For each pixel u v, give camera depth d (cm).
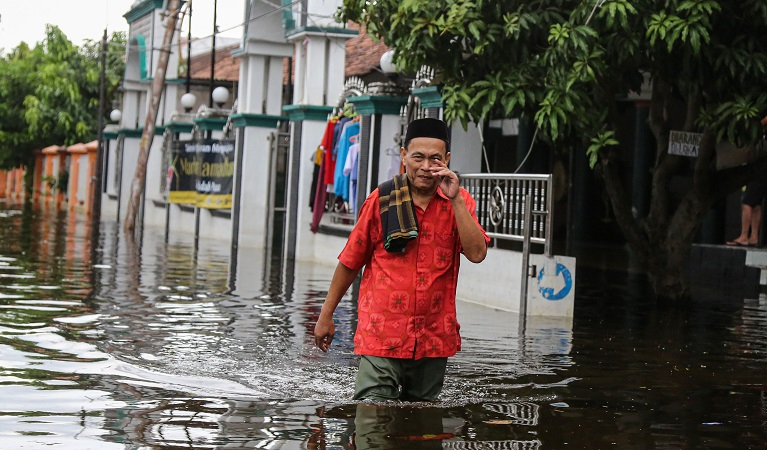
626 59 1104
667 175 1203
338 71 1862
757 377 714
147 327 872
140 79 3022
